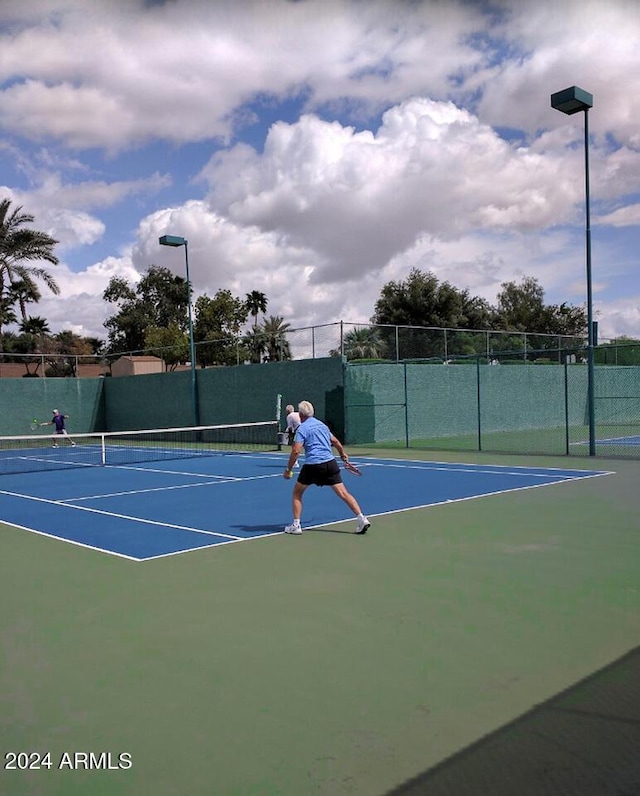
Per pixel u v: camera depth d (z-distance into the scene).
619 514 10.25
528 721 3.95
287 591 6.63
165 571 7.53
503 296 77.38
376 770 3.50
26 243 42.97
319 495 12.87
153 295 78.75
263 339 28.84
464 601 6.19
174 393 33.25
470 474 15.64
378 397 26.39
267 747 3.76
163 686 4.57
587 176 17.16
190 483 15.41
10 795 3.39
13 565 8.02
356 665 4.82
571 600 6.16
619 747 3.65
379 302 57.84
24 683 4.68
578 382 34.38
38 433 35.31
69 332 76.75
